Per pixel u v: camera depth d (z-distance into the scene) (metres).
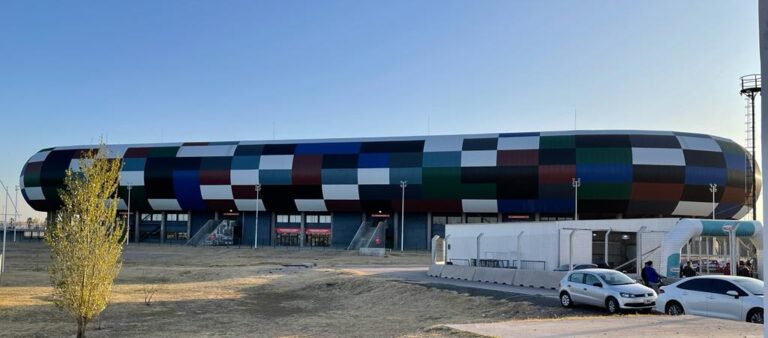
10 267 58.06
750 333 15.11
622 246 44.09
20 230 127.44
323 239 100.94
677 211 85.25
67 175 20.39
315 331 22.39
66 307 19.45
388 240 96.81
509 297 29.00
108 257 19.92
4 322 25.14
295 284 42.66
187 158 98.56
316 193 93.56
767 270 6.70
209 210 102.69
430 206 90.94
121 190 99.50
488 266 42.09
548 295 29.84
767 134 6.65
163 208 102.56
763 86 6.66
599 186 82.50
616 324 17.08
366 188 90.94
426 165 88.31
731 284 19.59
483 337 15.06
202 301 33.44
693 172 82.88
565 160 83.31
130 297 34.31
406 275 46.53
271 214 102.62
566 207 85.50
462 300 29.50
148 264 65.19
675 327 16.27
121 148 102.44
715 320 17.67
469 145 88.44
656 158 82.31
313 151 94.31
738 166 85.19
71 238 19.45
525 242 38.59
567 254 35.28
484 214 93.56
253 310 30.45
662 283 29.72
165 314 28.30
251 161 95.75
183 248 92.00
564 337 14.80
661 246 31.44
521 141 86.62
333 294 37.25
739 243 36.62
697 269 36.50
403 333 21.12
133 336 21.91
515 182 85.06
